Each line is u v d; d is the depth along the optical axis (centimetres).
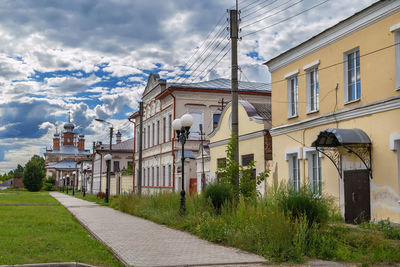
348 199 1415
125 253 1004
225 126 2381
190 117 1719
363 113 1348
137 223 1744
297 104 1766
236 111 1631
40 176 9381
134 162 4912
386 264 874
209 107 3534
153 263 883
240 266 868
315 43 1605
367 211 1323
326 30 1513
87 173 7969
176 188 3375
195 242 1184
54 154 13675
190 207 1664
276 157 1872
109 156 3622
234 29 1634
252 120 2069
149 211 2008
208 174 2614
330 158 1451
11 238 1214
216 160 2500
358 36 1392
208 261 903
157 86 4062
